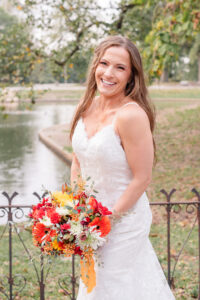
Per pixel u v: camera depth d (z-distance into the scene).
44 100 40.47
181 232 6.21
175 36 6.18
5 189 9.61
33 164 12.80
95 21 10.01
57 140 16.19
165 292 2.61
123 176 2.42
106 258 2.45
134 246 2.46
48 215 2.29
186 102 30.64
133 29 10.63
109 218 2.36
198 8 6.18
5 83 9.77
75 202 2.36
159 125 18.11
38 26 9.72
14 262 5.05
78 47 10.05
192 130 16.39
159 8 7.75
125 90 2.49
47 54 9.95
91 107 2.63
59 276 4.63
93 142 2.40
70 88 52.38
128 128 2.32
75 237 2.28
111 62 2.39
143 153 2.34
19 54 9.71
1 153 14.94
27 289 4.31
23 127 22.92
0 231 6.38
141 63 2.46
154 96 37.53
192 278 4.54
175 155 12.23
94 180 2.48
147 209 2.59
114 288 2.44
